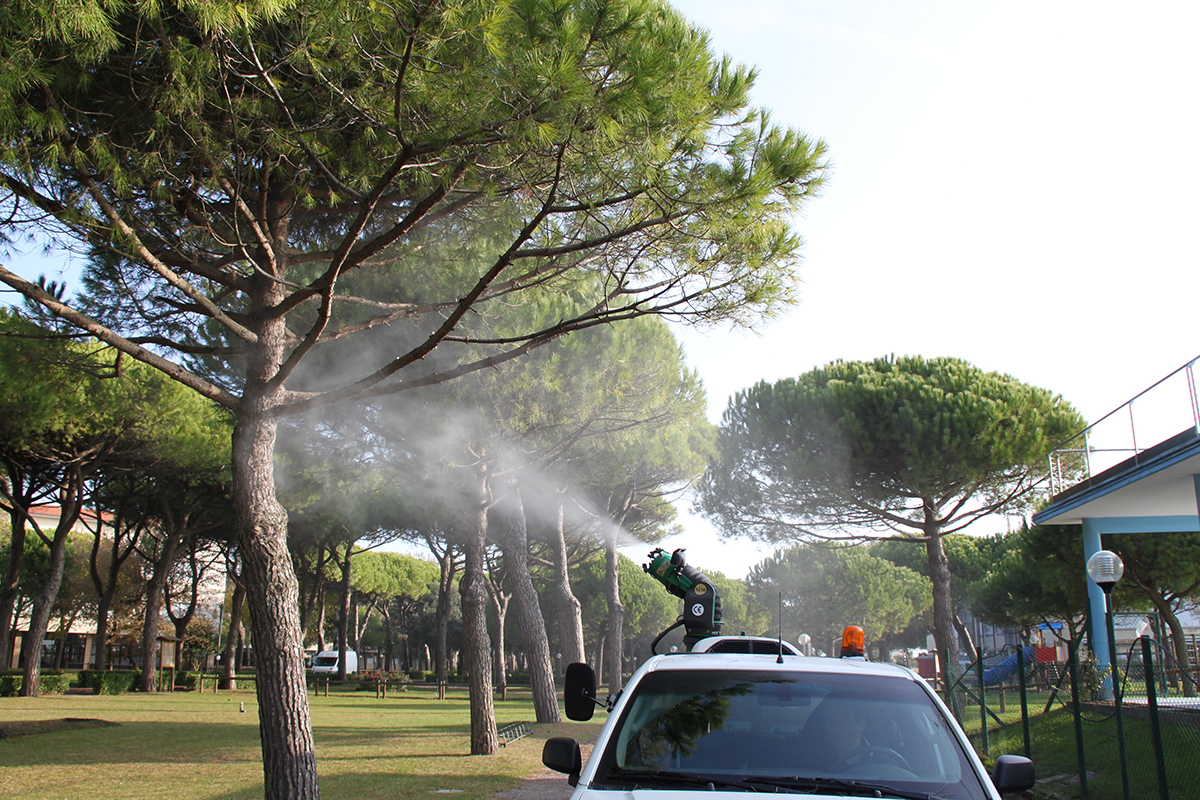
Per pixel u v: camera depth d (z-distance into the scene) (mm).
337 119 6891
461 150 6238
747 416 23484
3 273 5875
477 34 5367
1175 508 13711
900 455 20969
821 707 3447
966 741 3299
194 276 8953
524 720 18156
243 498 7137
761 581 48656
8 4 4715
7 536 36812
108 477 26141
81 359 8773
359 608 59375
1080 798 8688
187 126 6160
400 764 11172
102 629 29312
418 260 9977
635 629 52719
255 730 15812
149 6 5148
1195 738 8719
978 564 50094
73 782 9445
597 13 5305
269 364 7527
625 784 3082
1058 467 15617
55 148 5527
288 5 5539
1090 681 12344
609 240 6758
